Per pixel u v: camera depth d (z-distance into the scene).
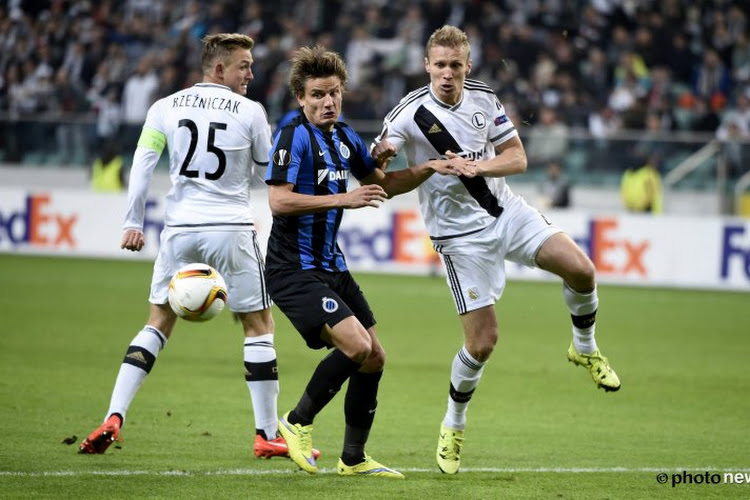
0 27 78.50
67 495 16.95
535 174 63.12
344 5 77.81
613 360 35.69
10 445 20.72
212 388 28.27
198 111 21.25
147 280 55.69
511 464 20.64
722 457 21.56
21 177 69.12
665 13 76.00
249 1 77.62
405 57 73.38
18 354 32.75
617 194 61.91
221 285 20.27
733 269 57.59
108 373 30.03
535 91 70.50
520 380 31.41
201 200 21.12
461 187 20.98
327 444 22.36
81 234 63.94
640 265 58.38
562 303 52.25
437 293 54.22
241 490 17.72
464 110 21.00
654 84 72.12
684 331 43.38
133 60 77.94
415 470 19.95
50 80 76.81
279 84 70.69
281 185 18.66
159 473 18.77
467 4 74.62
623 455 21.62
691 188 61.47
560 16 75.19
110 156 67.25
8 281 53.19
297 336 40.28
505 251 21.34
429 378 31.20
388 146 19.92
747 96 72.94
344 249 61.50
